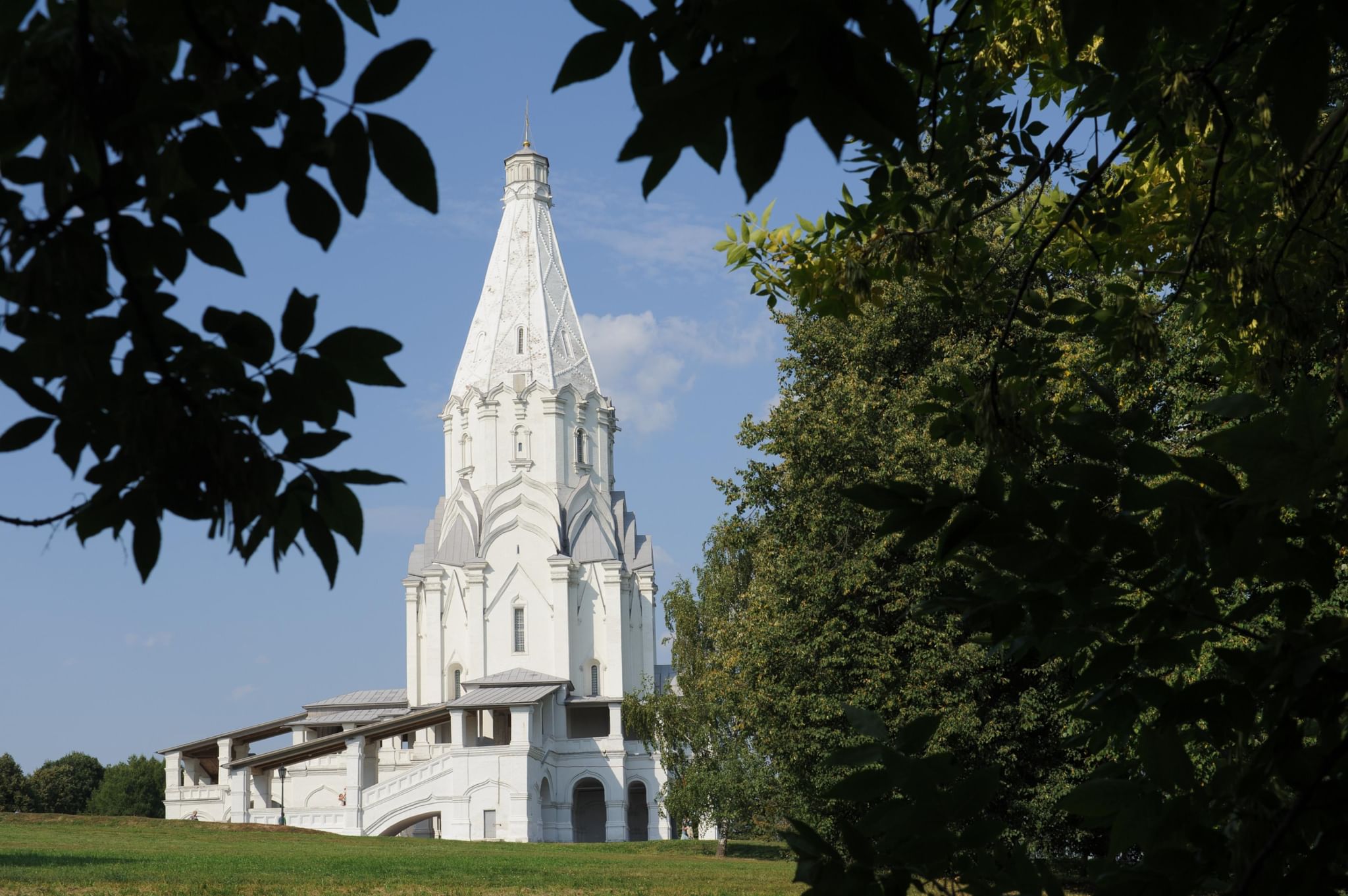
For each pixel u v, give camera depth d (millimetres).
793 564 27766
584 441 93125
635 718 68375
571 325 95125
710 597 52344
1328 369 6965
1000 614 3430
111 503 2678
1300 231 6410
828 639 26375
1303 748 3152
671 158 2395
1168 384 17641
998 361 6336
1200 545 3168
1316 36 2285
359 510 2906
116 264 2447
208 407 2604
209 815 85062
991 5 5930
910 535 3162
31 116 2305
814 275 8625
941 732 23812
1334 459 2723
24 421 2613
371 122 2459
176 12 2428
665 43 2539
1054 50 6930
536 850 55469
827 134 2145
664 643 58375
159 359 2549
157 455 2576
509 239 96438
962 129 6754
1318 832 3219
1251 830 3137
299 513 2895
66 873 31438
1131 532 3158
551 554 89500
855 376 30156
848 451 27391
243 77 2492
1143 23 2330
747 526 32156
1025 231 8688
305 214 2510
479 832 74312
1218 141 6152
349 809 75375
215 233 2668
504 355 93188
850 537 27938
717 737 54188
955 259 7594
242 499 2643
